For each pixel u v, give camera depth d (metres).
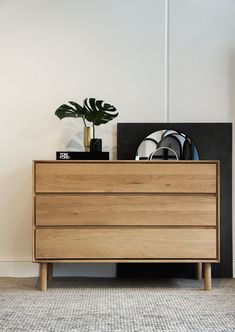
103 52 3.09
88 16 3.10
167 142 3.05
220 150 3.06
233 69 3.09
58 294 2.55
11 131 3.07
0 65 3.08
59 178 2.63
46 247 2.62
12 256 3.06
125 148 3.05
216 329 1.95
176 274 3.03
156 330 1.94
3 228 3.06
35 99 3.08
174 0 3.10
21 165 3.07
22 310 2.23
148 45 3.09
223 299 2.44
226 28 3.09
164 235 2.62
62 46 3.10
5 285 2.79
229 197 3.05
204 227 2.64
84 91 3.09
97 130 3.07
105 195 2.64
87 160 2.64
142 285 2.79
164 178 2.63
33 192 2.63
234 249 3.06
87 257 2.62
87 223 2.63
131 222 2.63
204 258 2.63
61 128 3.08
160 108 3.09
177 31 3.09
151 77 3.10
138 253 2.62
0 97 3.07
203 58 3.09
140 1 3.09
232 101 3.09
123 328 1.96
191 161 2.63
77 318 2.10
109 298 2.46
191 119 3.09
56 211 2.63
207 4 3.09
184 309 2.24
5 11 3.09
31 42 3.09
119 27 3.09
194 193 2.64
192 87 3.08
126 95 3.09
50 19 3.10
